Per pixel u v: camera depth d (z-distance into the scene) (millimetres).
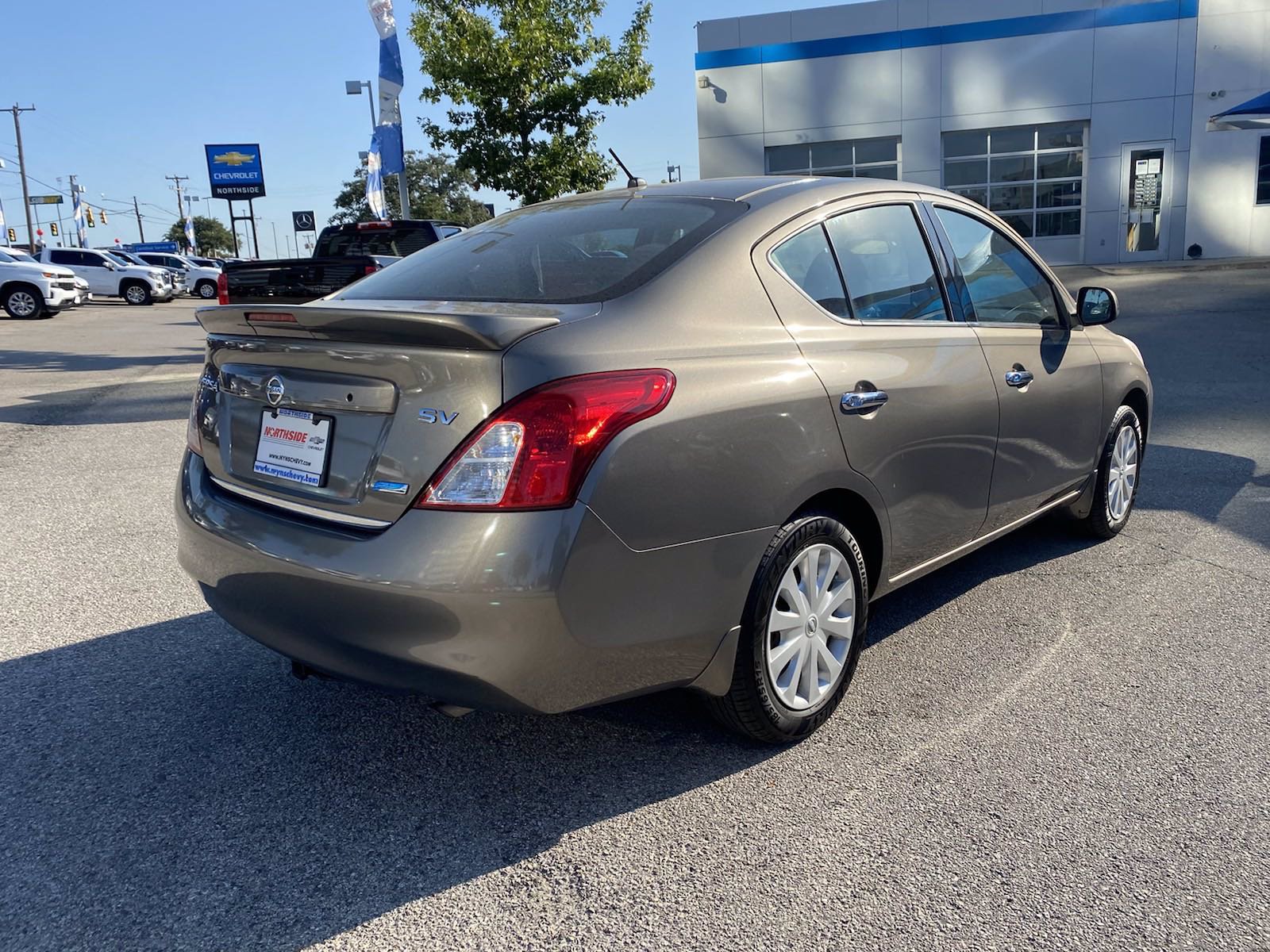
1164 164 23609
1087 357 4332
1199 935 2168
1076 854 2455
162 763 2938
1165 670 3471
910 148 24594
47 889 2371
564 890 2359
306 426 2574
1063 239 24531
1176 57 23016
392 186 64938
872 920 2232
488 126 15727
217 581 2748
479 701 2340
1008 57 23719
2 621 4023
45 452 7379
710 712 2930
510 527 2236
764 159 25438
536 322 2379
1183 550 4746
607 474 2312
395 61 17734
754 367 2689
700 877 2396
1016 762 2887
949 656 3617
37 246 67938
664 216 3107
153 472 6699
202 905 2316
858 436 2938
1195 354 10992
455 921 2256
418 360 2328
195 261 45469
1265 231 23578
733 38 24891
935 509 3357
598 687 2451
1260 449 6750
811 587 2916
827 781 2803
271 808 2707
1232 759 2877
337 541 2402
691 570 2514
